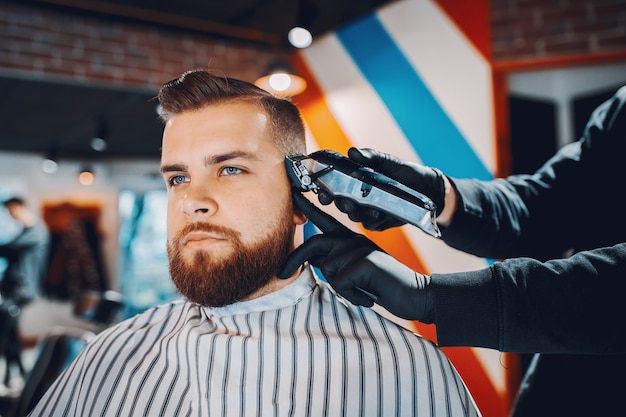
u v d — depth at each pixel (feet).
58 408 3.28
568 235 3.42
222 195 2.63
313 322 2.93
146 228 24.90
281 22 11.00
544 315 2.33
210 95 2.72
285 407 2.77
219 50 11.89
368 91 10.28
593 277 2.37
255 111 2.75
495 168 8.50
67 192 24.72
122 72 11.10
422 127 9.45
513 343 2.37
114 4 10.09
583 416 3.00
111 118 15.84
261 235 2.67
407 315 2.48
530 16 8.64
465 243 3.29
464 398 2.79
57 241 24.16
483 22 8.69
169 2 9.93
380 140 10.07
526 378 3.48
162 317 3.36
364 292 2.62
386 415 2.71
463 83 8.90
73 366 3.38
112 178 25.43
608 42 8.43
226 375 2.86
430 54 9.32
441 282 2.48
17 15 10.21
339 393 2.74
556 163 3.62
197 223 2.62
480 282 2.44
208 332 2.97
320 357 2.81
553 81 9.52
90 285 24.13
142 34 11.28
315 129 11.35
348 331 2.91
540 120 9.91
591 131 3.41
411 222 2.54
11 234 22.58
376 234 9.46
